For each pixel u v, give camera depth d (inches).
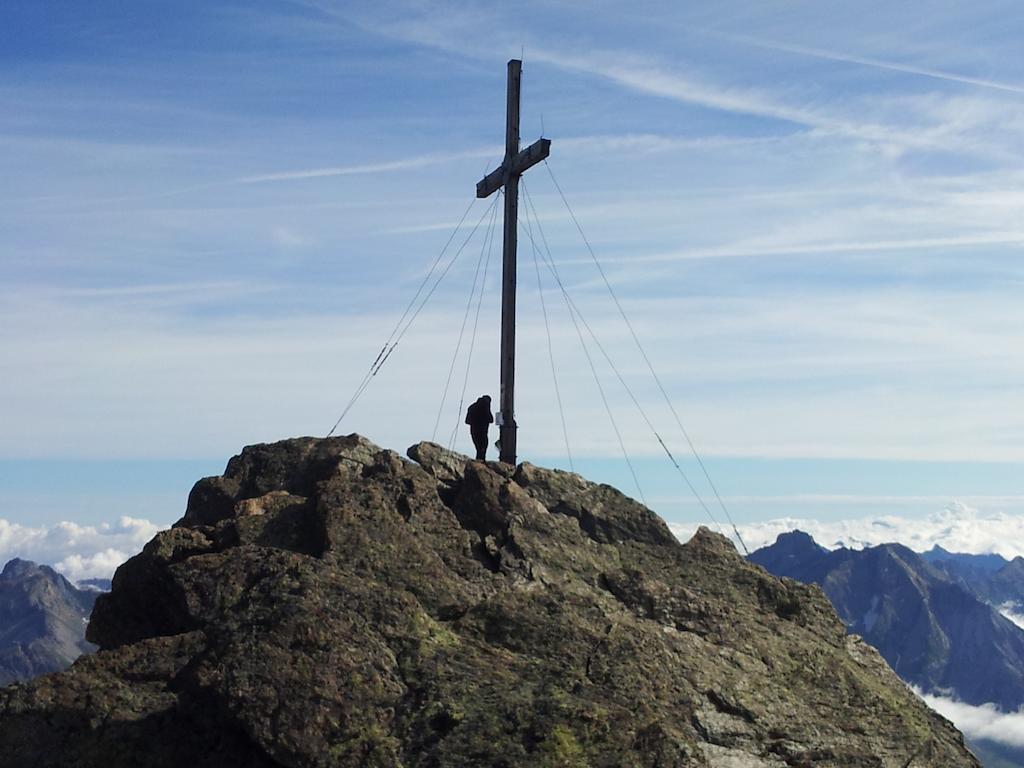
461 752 950.4
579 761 949.2
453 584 1162.0
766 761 1053.8
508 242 1561.3
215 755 968.3
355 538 1178.0
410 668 1027.3
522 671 1059.9
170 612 1144.8
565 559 1268.5
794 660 1218.0
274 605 1055.6
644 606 1231.5
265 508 1258.0
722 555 1370.6
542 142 1481.3
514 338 1547.7
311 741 954.1
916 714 1211.2
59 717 986.1
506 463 1433.3
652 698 1059.9
